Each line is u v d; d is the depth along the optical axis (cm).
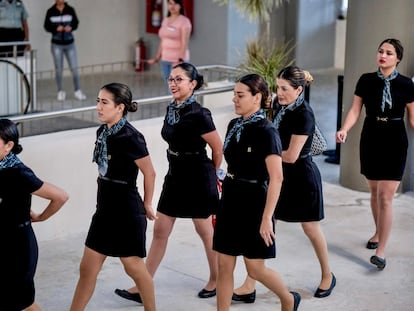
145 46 3566
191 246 1535
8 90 2353
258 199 1082
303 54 3559
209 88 1856
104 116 1094
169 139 1246
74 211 1562
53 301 1294
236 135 1077
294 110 1222
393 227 1650
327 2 3584
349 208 1766
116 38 3544
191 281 1378
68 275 1395
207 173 1254
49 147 1505
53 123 2475
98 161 1113
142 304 1282
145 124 1656
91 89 3102
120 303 1287
